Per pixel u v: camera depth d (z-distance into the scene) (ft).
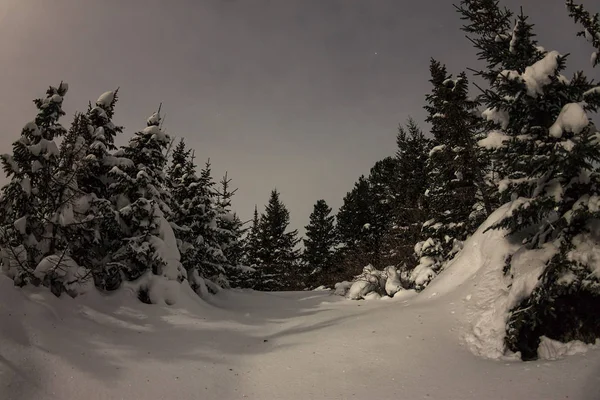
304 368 20.85
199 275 53.42
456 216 52.47
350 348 22.44
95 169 40.70
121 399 17.74
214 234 59.31
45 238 32.09
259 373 20.88
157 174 46.44
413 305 28.73
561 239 21.22
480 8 41.24
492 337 20.35
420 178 81.56
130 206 38.60
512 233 24.47
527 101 24.56
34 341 20.94
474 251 29.09
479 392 15.90
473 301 24.25
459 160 49.60
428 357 20.16
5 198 30.89
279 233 142.61
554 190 21.97
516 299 20.80
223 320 32.37
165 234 39.27
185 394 18.56
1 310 21.93
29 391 17.44
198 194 58.70
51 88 34.01
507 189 23.94
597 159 20.72
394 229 71.51
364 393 17.40
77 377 18.88
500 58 31.40
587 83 23.41
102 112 42.60
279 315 37.22
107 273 34.94
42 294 25.94
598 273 18.61
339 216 142.10
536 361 18.19
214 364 22.15
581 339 18.58
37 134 31.89
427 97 52.95
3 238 28.71
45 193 32.94
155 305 32.45
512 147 24.20
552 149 21.75
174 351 23.73
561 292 19.04
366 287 48.24
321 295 56.29
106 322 27.17
